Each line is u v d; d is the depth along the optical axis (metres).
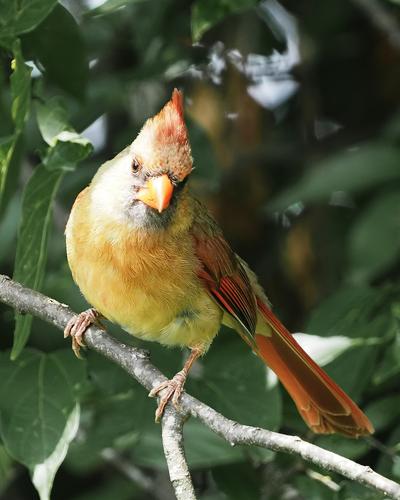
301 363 9.52
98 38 11.94
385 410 9.52
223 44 11.88
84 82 9.93
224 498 10.46
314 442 9.82
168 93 12.09
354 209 11.92
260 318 9.73
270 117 12.43
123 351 8.48
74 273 8.80
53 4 8.64
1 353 9.05
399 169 10.72
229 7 9.06
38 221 8.50
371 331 9.45
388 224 10.37
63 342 10.21
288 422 10.10
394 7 12.04
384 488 6.54
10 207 10.98
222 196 12.09
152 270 8.61
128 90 11.46
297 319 12.02
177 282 8.76
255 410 9.19
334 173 10.73
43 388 8.76
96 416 9.48
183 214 8.84
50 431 8.52
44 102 8.80
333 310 9.71
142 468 11.61
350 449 9.41
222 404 9.22
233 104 11.91
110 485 11.37
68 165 8.18
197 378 9.45
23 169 11.24
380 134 12.08
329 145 12.45
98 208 8.57
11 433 8.49
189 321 8.98
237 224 12.19
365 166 10.70
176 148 8.45
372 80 12.63
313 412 9.45
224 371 9.46
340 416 9.30
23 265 8.50
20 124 8.54
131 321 8.84
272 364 9.70
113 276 8.55
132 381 9.44
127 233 8.48
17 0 8.61
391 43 12.27
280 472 9.61
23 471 11.79
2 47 8.93
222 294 9.19
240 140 11.98
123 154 8.87
